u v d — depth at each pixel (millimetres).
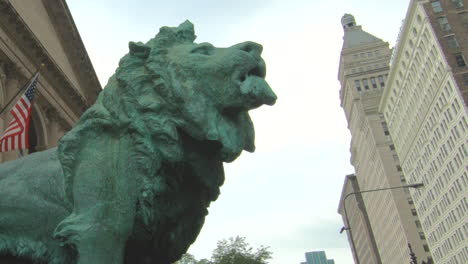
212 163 1883
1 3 19406
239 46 1873
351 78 104688
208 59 1831
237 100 1786
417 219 81938
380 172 92812
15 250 1862
